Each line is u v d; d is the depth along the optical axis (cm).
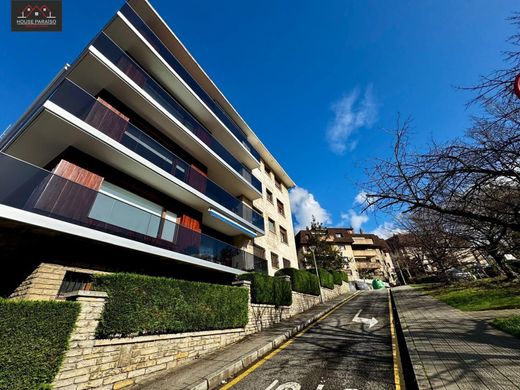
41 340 352
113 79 895
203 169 1352
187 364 555
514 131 438
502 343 470
